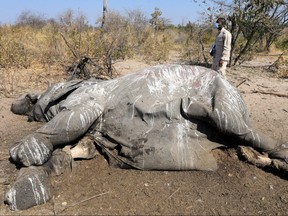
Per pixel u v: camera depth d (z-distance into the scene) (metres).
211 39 17.05
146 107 4.56
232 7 12.30
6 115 6.35
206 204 3.97
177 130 4.54
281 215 3.87
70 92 5.41
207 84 4.80
